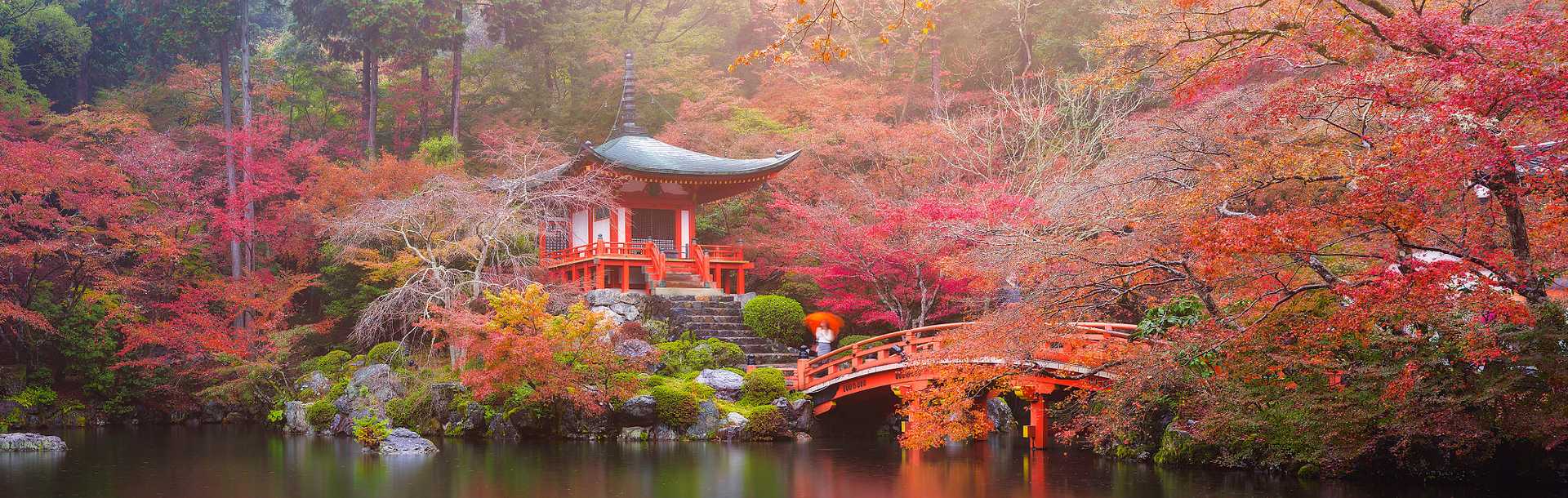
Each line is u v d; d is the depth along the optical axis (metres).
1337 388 14.88
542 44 47.69
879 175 35.22
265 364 29.34
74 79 48.34
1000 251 19.25
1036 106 38.66
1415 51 12.23
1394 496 14.66
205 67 46.22
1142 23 15.89
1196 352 15.65
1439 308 12.71
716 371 25.61
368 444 22.55
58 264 33.62
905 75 45.84
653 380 25.00
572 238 35.41
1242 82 23.03
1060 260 17.66
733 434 23.41
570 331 23.20
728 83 45.31
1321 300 14.87
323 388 28.78
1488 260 12.31
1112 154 23.59
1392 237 13.66
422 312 27.22
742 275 33.19
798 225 32.72
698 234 37.62
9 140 36.09
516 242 30.62
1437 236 13.98
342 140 47.75
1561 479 14.92
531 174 33.72
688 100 40.97
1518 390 13.30
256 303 30.66
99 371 29.84
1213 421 16.30
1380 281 12.03
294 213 35.00
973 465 19.39
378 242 32.19
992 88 37.91
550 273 33.06
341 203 34.31
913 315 30.91
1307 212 12.27
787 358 28.58
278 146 37.50
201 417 31.03
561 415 24.06
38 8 44.69
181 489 16.55
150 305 32.06
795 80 44.28
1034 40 44.47
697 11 54.00
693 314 30.19
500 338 22.20
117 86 49.75
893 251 27.77
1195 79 15.84
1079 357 18.84
